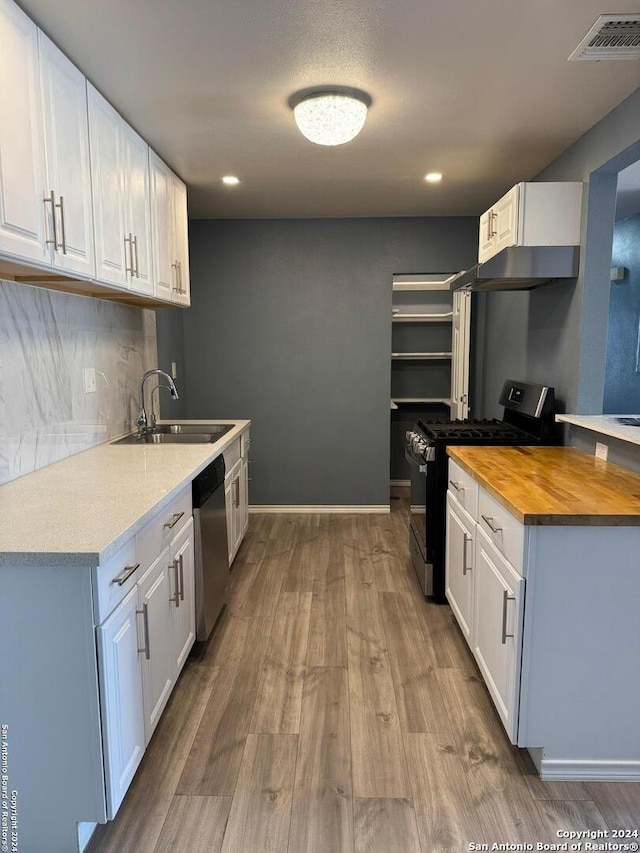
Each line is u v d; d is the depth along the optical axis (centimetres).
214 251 450
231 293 454
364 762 188
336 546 393
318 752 193
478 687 230
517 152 293
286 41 185
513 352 380
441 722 208
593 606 175
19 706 145
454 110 240
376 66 202
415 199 387
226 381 462
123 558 157
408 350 553
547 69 204
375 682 233
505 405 350
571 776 182
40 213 169
